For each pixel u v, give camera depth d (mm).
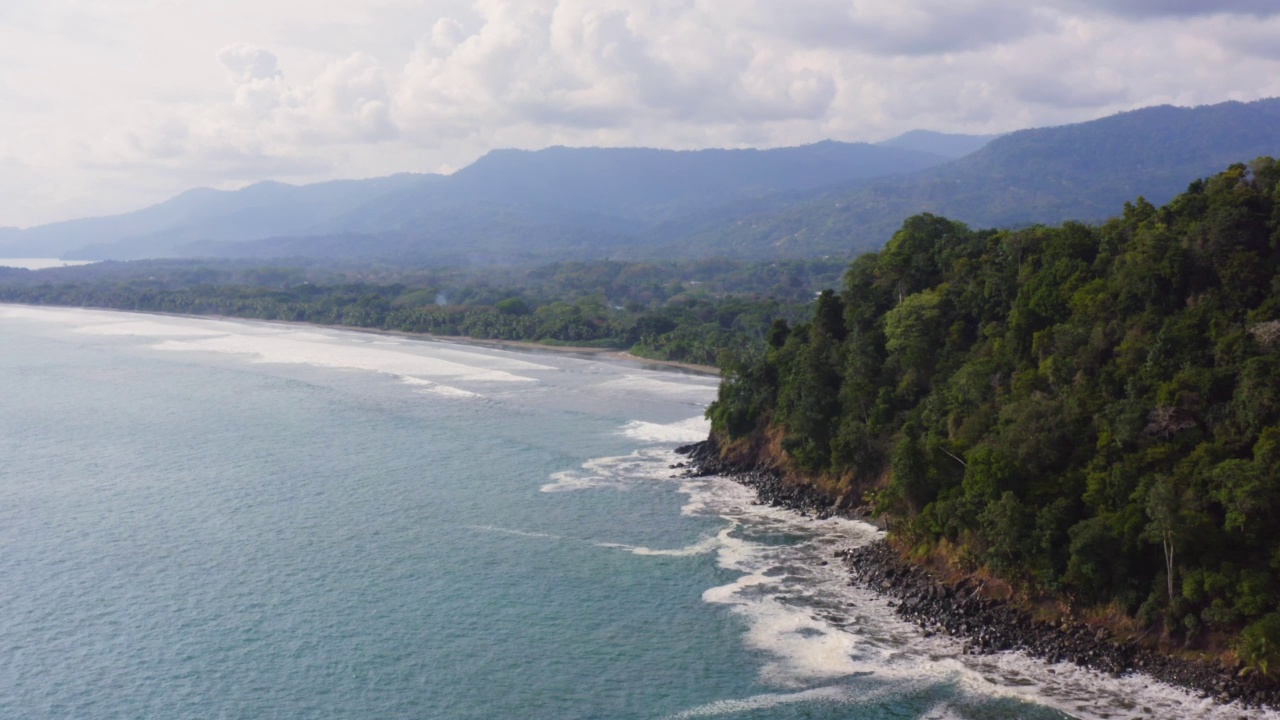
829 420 100000
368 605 72625
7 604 72688
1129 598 61281
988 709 55562
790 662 62469
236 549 84750
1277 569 56625
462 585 76375
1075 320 81500
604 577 77812
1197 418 66062
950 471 77375
